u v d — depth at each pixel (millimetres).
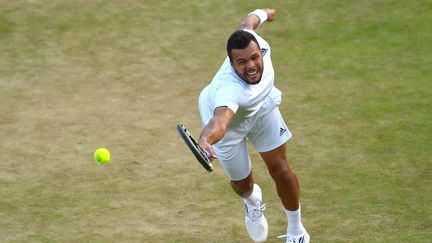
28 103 37062
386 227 24547
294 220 23578
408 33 44250
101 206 26828
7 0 51156
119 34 46062
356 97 36438
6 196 27625
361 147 31125
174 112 35719
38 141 32719
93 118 35125
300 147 31406
